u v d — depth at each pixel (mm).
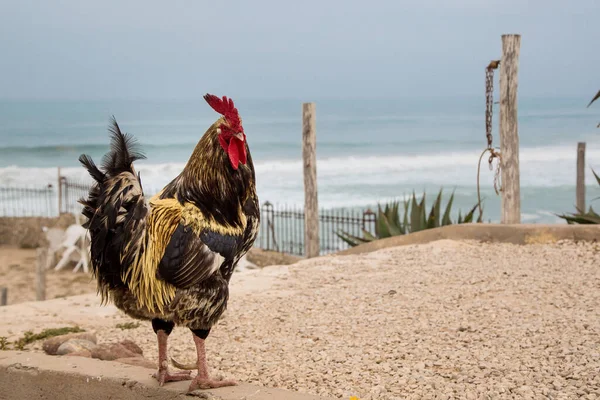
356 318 8047
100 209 4473
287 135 78312
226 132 4742
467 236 12508
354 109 138875
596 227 11609
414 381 5703
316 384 5805
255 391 4734
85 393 5191
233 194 4840
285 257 17359
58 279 20031
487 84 12992
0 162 54000
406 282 9781
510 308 8078
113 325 8703
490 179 43062
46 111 109938
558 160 51938
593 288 8828
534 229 11875
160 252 4496
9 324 8820
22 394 5422
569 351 6289
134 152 4602
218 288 4699
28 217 25969
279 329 7805
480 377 5738
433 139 72312
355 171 48219
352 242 15375
